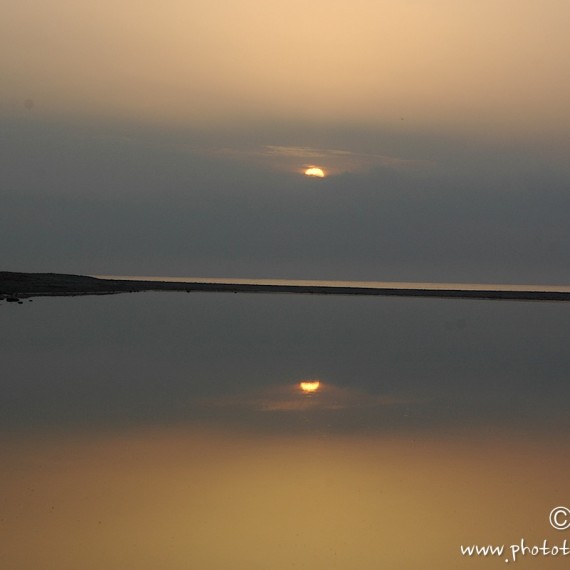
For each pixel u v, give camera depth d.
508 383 25.67
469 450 16.81
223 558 11.48
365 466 15.58
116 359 29.25
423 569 11.27
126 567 11.13
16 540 11.89
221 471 15.15
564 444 17.44
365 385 24.67
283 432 18.20
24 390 22.80
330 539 12.11
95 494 13.79
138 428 18.38
